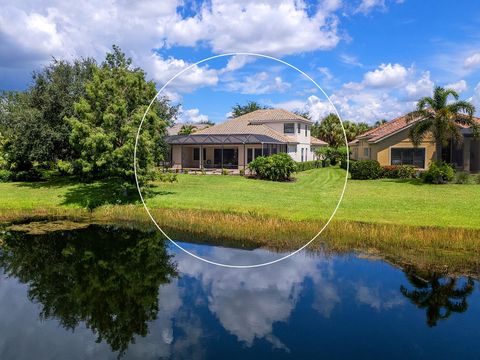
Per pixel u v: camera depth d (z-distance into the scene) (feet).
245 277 32.45
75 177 84.94
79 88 78.89
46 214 55.93
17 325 24.99
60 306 27.91
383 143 91.04
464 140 87.45
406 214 46.93
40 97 79.82
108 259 38.27
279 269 33.14
